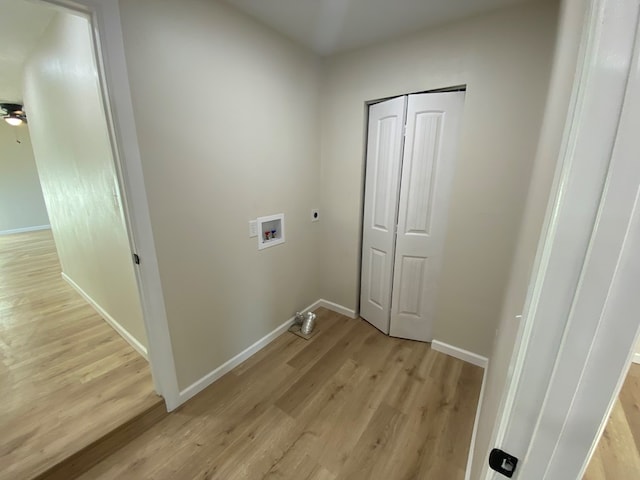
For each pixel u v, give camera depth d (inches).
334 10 63.4
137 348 80.9
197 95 59.2
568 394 15.3
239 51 65.6
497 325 72.5
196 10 56.4
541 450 16.9
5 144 214.2
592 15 12.4
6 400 63.8
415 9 62.2
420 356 84.3
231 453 55.8
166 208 57.5
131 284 74.1
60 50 72.2
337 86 89.4
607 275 13.2
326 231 104.8
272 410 65.6
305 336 94.0
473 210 72.8
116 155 50.0
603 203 12.7
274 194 82.9
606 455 54.7
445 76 70.4
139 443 57.8
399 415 64.1
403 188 82.9
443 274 80.9
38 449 52.6
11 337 87.7
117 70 46.7
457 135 73.4
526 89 61.5
